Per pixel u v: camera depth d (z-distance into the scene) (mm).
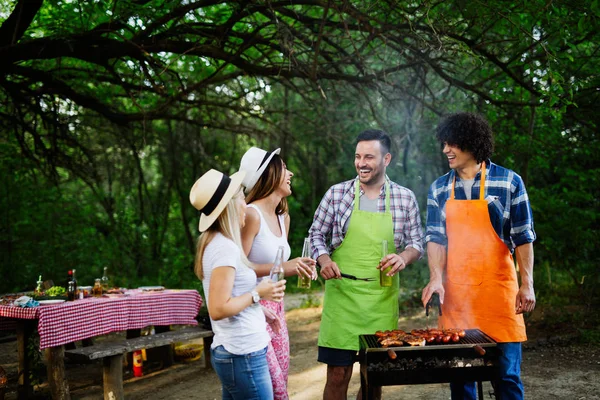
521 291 3232
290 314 9336
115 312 5359
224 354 2588
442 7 6020
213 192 2545
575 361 5730
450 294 3416
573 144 8375
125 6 5953
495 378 2805
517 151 8234
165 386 5543
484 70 7375
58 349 4945
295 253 15156
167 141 15242
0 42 6398
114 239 14164
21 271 11719
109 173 14969
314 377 5578
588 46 7086
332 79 7492
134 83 8102
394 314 3635
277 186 3172
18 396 5141
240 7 6234
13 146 11758
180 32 6543
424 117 9258
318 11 8281
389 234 3645
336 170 15945
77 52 6551
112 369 4965
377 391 3473
